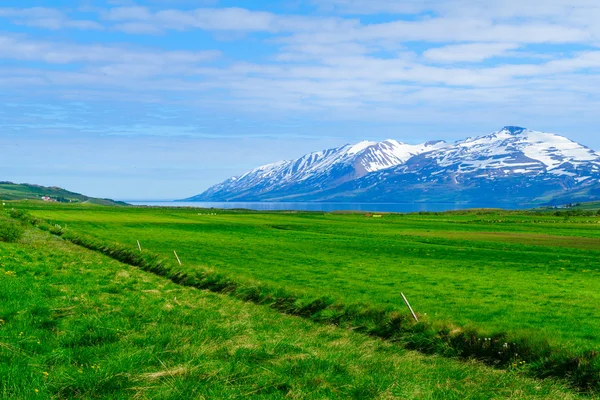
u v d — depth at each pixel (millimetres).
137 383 14273
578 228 126750
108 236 84688
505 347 21781
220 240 83375
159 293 31922
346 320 27781
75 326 19672
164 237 86188
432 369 19812
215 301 32094
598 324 27484
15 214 93062
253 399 14086
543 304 33344
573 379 19125
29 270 33312
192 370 15422
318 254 65000
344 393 15258
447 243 85000
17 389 12922
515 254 67688
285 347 19484
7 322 19375
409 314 26422
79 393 13484
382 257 62594
